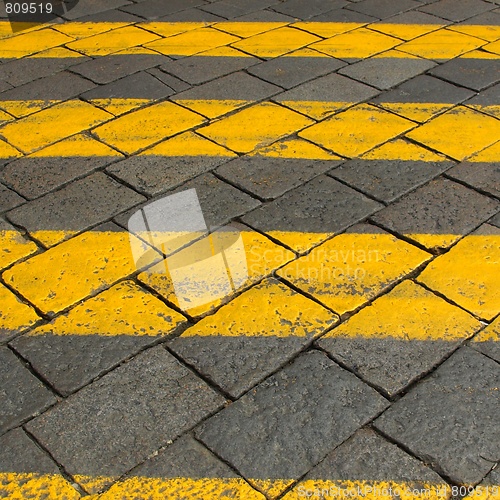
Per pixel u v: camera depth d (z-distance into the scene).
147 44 4.91
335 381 2.45
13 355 2.57
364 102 4.15
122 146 3.76
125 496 2.11
